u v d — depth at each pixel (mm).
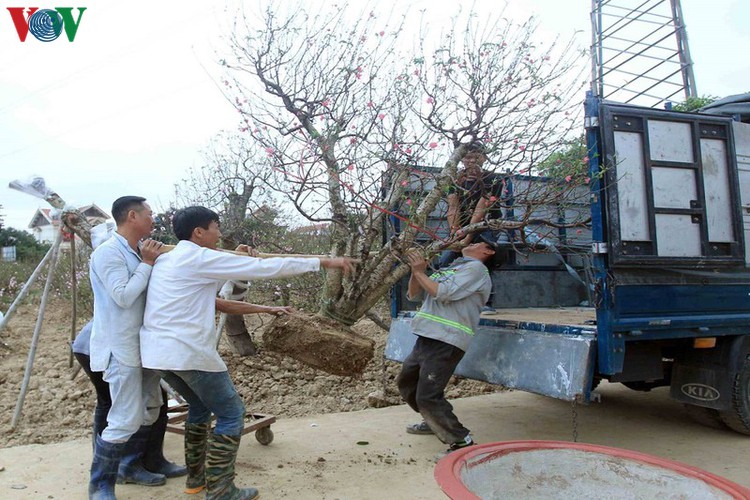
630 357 4656
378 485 4023
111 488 3584
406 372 4855
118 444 3557
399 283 6105
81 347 3963
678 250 4574
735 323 4922
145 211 3752
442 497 3834
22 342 7523
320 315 4566
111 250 3559
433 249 4477
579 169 4473
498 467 2594
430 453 4703
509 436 5289
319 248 6711
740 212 4883
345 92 4844
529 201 4625
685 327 4648
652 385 6246
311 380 6730
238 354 7043
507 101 4633
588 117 4391
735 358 4965
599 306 4297
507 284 6555
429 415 4523
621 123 4434
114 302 3545
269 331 4020
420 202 5000
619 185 4391
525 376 4613
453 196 4688
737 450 4926
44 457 4480
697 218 4695
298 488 3947
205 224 3658
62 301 10031
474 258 4719
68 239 5852
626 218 4379
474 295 4578
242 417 3637
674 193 4613
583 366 4215
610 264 4301
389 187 4852
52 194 5379
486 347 5004
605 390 7266
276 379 6652
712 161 4812
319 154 4609
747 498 2082
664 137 4605
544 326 4629
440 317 4527
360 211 4746
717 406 4996
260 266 3453
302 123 4844
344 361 4020
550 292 6867
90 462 4375
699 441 5184
